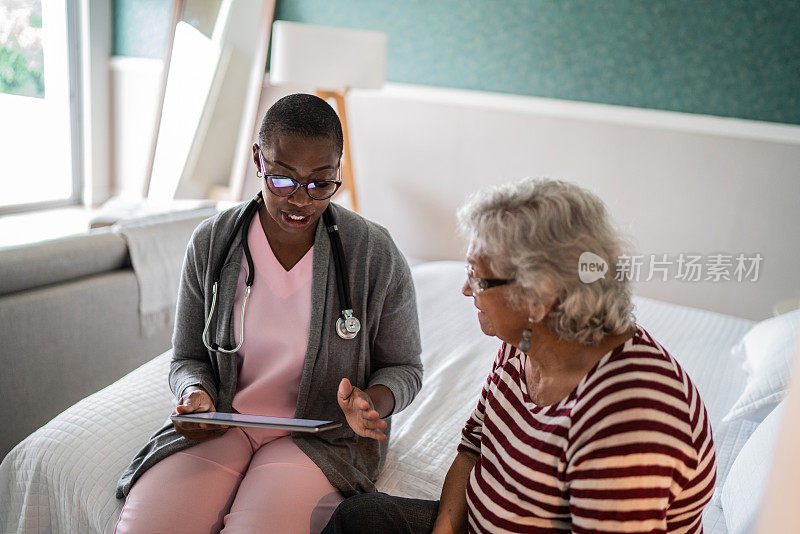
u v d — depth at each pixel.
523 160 3.56
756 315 3.19
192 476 1.18
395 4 3.72
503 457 0.95
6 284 1.75
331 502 1.16
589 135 3.38
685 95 3.17
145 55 4.73
